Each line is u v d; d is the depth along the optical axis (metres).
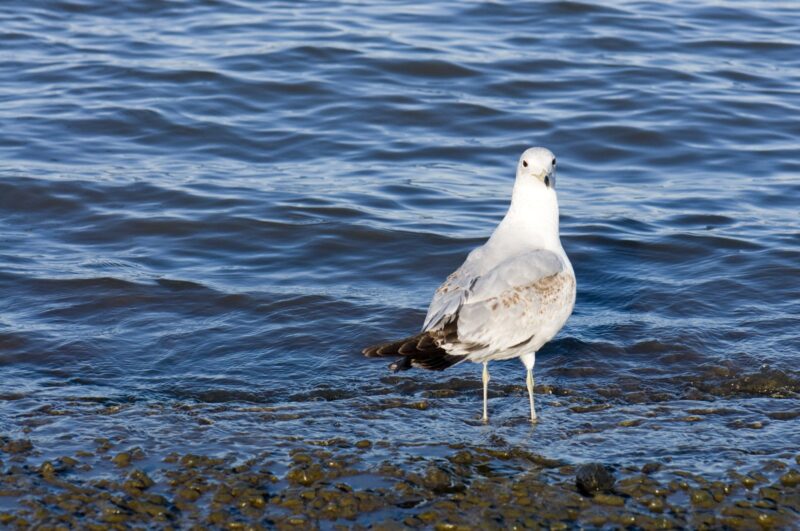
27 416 10.99
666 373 12.23
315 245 15.59
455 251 15.43
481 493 9.62
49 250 15.29
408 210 16.77
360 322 13.38
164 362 12.52
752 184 17.92
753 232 16.03
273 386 11.96
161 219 16.19
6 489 9.52
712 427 10.94
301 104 20.61
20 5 25.20
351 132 19.66
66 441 10.42
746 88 21.55
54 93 20.70
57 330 13.10
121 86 21.03
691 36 24.11
